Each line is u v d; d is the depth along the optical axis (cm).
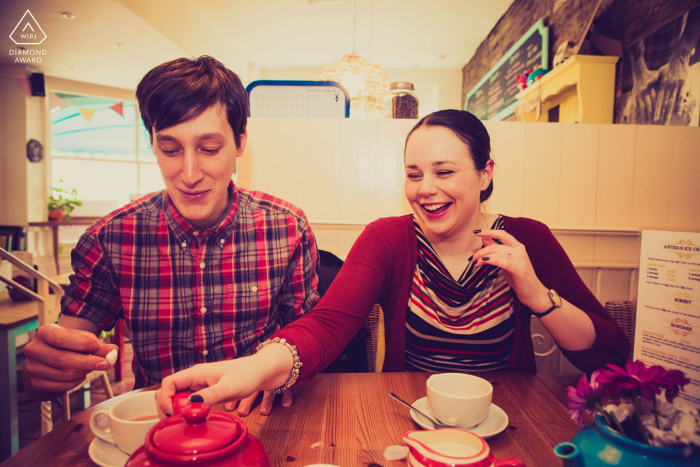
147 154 571
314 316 78
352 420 61
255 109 173
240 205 94
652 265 58
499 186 168
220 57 487
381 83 307
